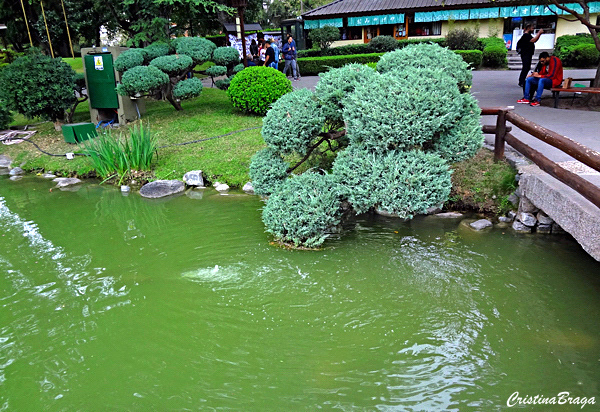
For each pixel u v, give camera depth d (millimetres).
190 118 9961
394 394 2834
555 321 3459
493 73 16688
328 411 2729
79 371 3145
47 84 9602
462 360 3102
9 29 20156
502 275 4125
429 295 3881
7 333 3586
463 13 20984
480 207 5383
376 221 5457
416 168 4633
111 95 9969
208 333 3506
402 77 4855
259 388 2934
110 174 7641
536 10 19922
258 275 4328
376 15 22297
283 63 17062
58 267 4688
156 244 5148
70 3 20047
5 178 8258
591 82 10125
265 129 5273
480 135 5004
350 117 4879
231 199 6496
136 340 3453
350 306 3779
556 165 4262
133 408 2803
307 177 5027
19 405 2854
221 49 11156
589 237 3590
